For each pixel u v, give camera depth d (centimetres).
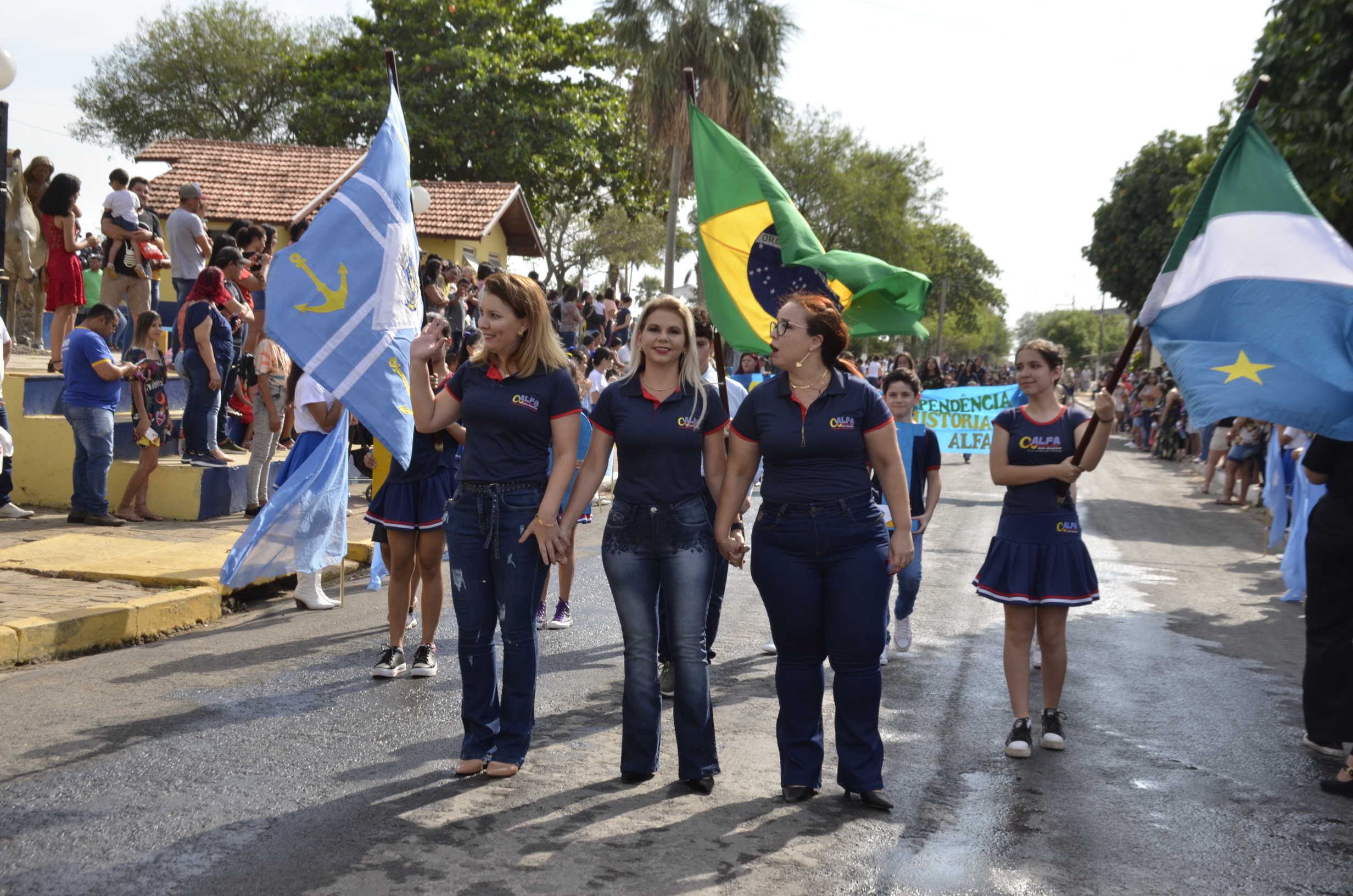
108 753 434
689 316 427
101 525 900
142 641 628
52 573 711
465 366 438
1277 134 1145
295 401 689
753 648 671
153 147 2677
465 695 431
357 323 525
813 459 405
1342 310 478
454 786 413
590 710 523
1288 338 483
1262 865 370
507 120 3384
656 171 2653
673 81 2438
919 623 764
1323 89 1100
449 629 676
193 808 381
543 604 707
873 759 409
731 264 622
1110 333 12650
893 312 622
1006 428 502
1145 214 4394
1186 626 791
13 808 376
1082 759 479
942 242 6719
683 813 395
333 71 3547
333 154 2694
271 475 1079
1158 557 1145
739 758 463
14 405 984
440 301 1255
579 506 431
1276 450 1055
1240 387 478
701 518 427
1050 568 484
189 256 1170
